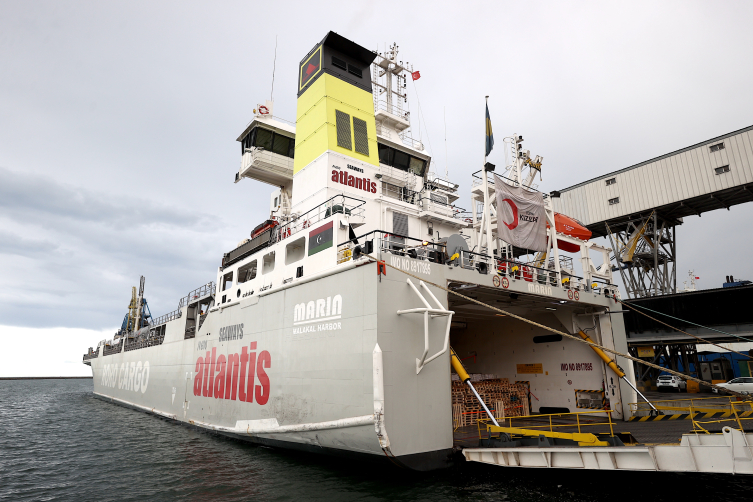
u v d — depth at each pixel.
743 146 34.84
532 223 18.89
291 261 19.23
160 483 14.05
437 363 13.61
